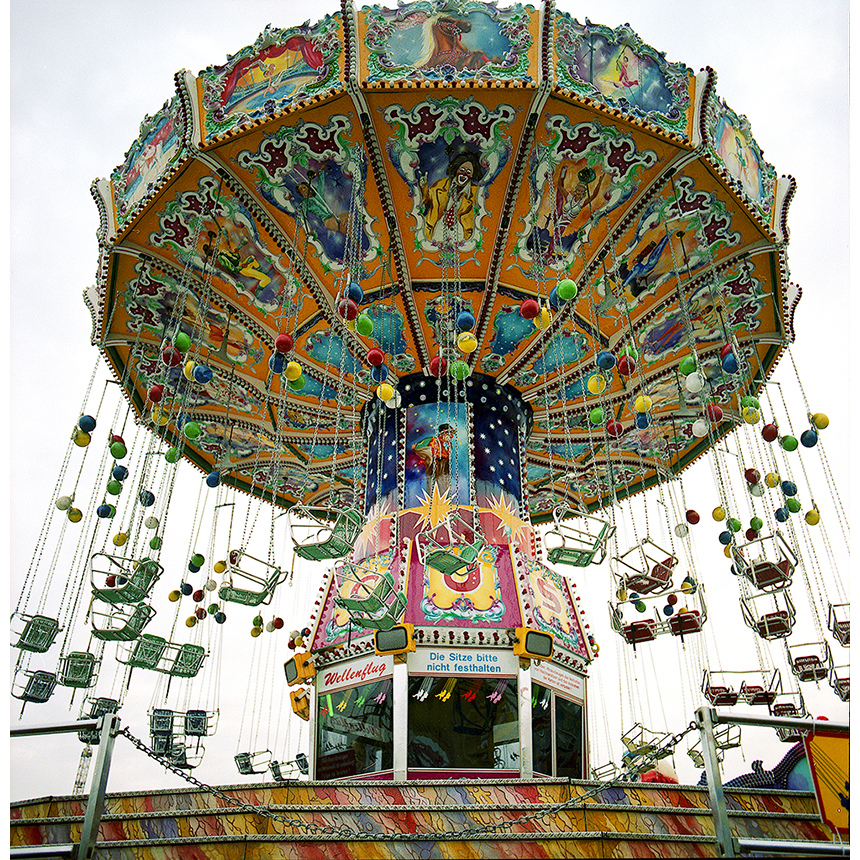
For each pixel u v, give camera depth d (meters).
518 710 13.32
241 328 16.22
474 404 16.78
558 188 13.62
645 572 13.73
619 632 14.15
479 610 14.15
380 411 17.20
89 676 12.38
